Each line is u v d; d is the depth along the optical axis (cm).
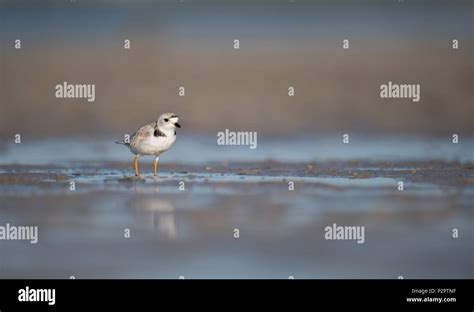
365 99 2898
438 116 2664
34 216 1281
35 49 3906
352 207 1340
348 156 1980
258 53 3844
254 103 2869
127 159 1964
